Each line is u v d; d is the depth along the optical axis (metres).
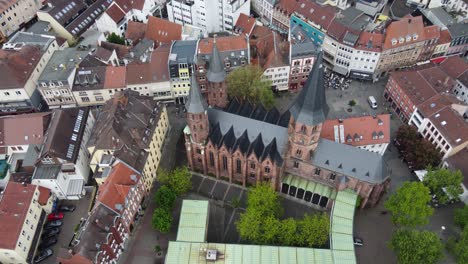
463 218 99.38
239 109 116.00
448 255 99.69
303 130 94.12
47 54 135.50
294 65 134.00
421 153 112.06
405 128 118.38
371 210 108.38
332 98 139.25
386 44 135.75
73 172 106.50
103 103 131.25
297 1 152.75
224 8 152.38
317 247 95.81
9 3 152.62
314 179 107.88
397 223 101.25
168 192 103.12
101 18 151.38
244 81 119.88
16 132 108.75
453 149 109.81
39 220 100.50
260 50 137.75
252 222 95.69
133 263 98.12
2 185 107.81
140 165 102.94
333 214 99.00
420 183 97.75
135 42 149.12
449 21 149.25
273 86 139.00
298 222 97.50
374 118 111.31
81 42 147.62
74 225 104.44
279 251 91.38
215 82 109.88
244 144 104.94
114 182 95.88
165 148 122.69
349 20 142.00
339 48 140.75
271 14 163.00
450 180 102.31
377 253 100.19
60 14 152.50
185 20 160.62
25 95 124.25
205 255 90.56
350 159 100.56
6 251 88.81
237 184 113.94
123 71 127.88
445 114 114.50
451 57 134.88
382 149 115.50
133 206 101.31
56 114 111.31
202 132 102.94
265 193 99.81
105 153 101.94
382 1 166.75
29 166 104.38
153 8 164.38
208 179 115.31
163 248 100.56
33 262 97.00
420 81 125.25
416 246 89.00
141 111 111.50
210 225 105.00
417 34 137.50
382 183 100.69
